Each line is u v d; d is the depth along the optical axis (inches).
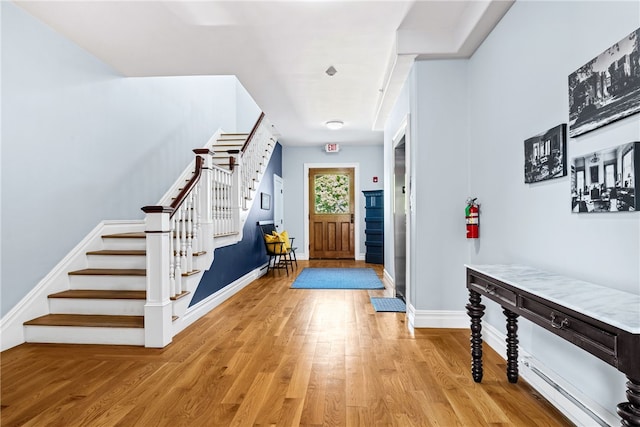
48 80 124.1
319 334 128.2
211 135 260.8
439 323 134.3
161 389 86.4
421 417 73.8
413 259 138.6
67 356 107.1
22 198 115.6
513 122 97.8
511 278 72.2
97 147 148.9
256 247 251.1
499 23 105.7
